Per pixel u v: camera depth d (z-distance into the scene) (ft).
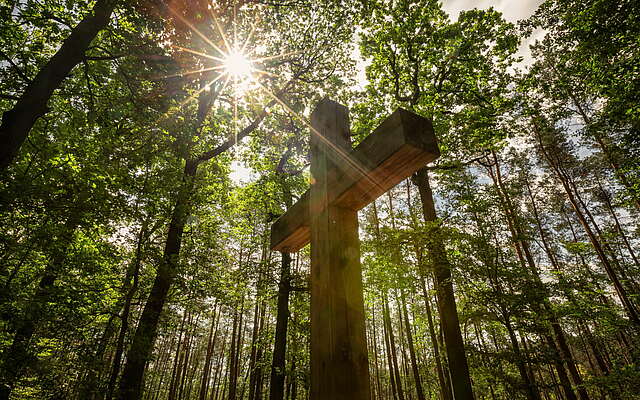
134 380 19.67
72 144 19.43
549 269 28.58
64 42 15.88
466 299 27.50
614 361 30.71
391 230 26.13
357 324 3.30
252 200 38.11
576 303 28.35
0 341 16.33
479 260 25.48
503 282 25.46
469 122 32.42
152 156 19.89
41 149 18.17
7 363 15.02
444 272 25.89
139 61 17.70
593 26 26.81
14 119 14.05
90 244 20.20
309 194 4.68
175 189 21.56
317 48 33.91
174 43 19.17
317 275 3.71
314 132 4.53
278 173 38.52
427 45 32.53
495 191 27.96
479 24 31.65
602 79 28.35
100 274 20.34
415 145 2.97
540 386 22.39
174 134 20.22
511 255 26.68
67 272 19.15
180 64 19.70
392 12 32.96
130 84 18.60
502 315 24.82
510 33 31.42
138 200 19.54
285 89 33.96
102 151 19.22
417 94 33.06
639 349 30.22
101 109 18.37
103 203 17.49
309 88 36.09
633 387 27.94
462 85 32.96
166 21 18.10
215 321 76.54
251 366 52.08
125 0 15.71
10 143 13.85
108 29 16.99
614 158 43.60
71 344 17.13
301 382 35.29
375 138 3.36
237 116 34.76
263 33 31.60
